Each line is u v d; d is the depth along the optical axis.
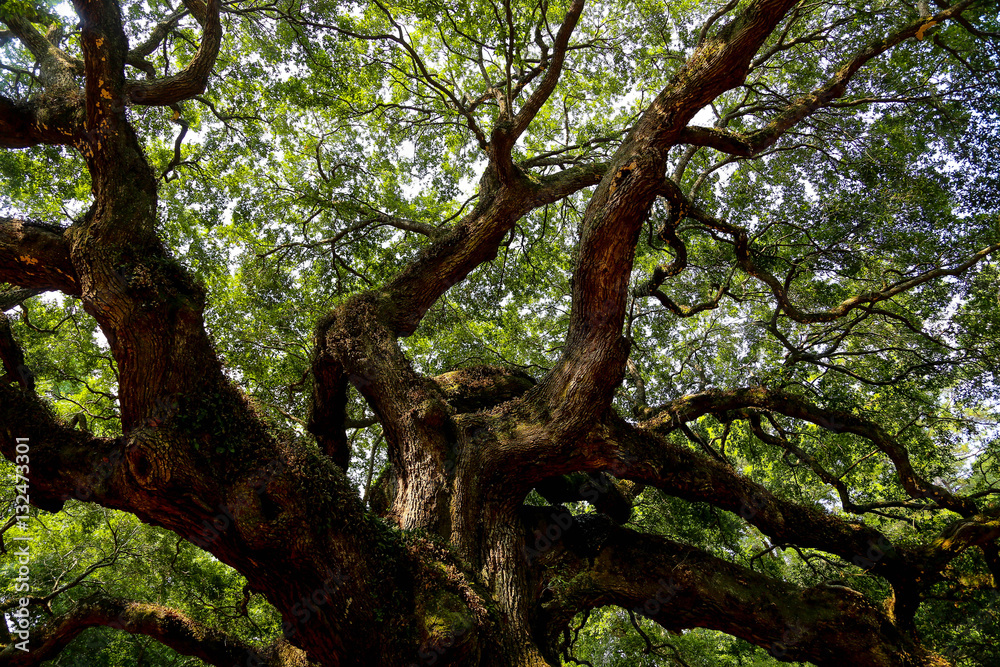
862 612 8.10
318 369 9.70
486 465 8.38
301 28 12.80
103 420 14.37
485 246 10.16
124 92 6.96
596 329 7.97
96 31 6.69
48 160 12.78
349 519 6.41
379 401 9.09
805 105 9.45
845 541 9.04
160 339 6.23
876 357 14.72
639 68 14.66
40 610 14.12
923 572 8.77
